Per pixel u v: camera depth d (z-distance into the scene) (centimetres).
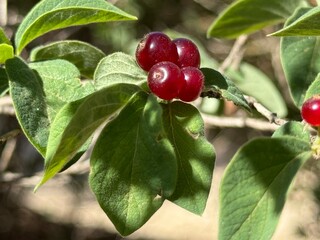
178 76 9
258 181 8
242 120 16
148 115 9
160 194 9
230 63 19
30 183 21
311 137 9
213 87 10
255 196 8
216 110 19
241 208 8
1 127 26
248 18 15
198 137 9
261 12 14
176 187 9
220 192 8
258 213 8
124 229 9
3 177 20
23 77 10
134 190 9
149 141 9
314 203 27
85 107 8
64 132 8
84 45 12
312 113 9
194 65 10
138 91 9
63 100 10
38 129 9
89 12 10
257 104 12
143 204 9
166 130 9
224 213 8
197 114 9
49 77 10
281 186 8
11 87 9
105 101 8
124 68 10
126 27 27
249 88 18
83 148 9
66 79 10
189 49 10
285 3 14
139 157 9
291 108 20
